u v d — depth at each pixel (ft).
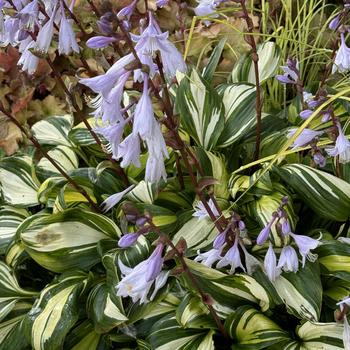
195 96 1.82
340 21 1.56
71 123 2.09
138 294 1.21
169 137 1.25
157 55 1.15
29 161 2.00
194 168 1.77
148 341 1.48
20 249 1.72
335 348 1.37
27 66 1.36
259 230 1.63
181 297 1.56
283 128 1.94
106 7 0.98
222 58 2.54
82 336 1.56
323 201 1.59
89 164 1.99
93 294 1.53
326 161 1.73
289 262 1.39
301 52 2.24
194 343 1.44
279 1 2.54
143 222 1.13
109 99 1.06
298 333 1.45
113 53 2.33
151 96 1.17
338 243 1.53
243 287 1.43
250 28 1.51
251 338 1.42
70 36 1.24
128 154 1.13
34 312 1.50
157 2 1.37
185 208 1.75
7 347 1.55
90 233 1.69
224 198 1.70
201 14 1.66
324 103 1.32
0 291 1.65
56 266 1.63
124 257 1.53
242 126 1.84
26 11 1.20
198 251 1.49
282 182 1.80
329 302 1.52
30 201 1.90
